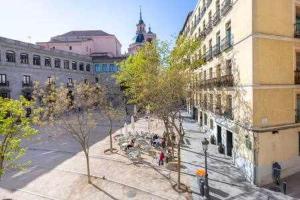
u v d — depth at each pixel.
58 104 21.70
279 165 15.62
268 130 15.77
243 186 15.52
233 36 18.94
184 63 24.45
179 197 14.20
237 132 18.52
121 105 47.00
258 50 15.54
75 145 26.48
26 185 16.45
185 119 41.69
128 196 14.47
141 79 24.64
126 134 28.97
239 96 17.92
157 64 24.19
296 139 17.22
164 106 20.27
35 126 34.53
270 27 15.75
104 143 26.89
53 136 30.25
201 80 30.86
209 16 27.41
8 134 12.49
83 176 17.64
